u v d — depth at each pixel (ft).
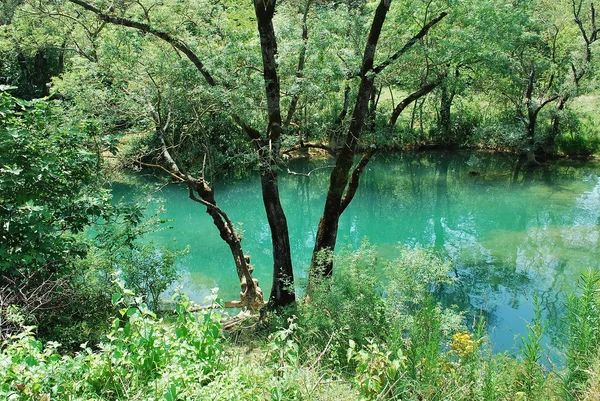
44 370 12.18
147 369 13.33
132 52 36.91
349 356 14.84
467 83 43.62
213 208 36.96
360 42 39.93
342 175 34.71
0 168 21.34
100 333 23.62
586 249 54.13
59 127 24.12
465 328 24.43
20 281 22.04
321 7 41.86
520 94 89.45
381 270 33.19
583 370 14.51
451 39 38.22
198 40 37.78
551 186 79.82
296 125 38.73
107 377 13.07
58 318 22.81
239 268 39.19
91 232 44.60
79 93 35.76
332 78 38.60
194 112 35.88
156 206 70.03
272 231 33.53
